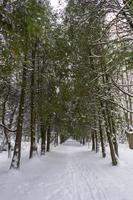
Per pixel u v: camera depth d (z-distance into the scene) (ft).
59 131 108.47
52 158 84.23
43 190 39.50
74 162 78.74
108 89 49.01
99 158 86.48
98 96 46.44
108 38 29.22
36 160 71.05
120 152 99.91
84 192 38.32
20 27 21.99
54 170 60.64
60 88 52.42
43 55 66.59
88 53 37.99
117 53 27.99
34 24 21.63
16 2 21.13
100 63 34.09
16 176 52.29
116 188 40.86
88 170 61.82
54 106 67.00
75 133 94.84
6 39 22.58
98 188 41.19
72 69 43.16
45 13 23.34
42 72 70.64
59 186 42.68
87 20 30.12
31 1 21.38
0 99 69.97
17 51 23.07
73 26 32.58
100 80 45.68
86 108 66.95
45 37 26.43
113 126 68.90
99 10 28.63
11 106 78.64
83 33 31.78
